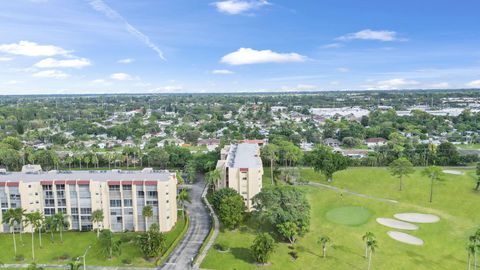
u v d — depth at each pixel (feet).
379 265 343.26
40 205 425.28
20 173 465.47
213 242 389.60
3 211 419.54
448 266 342.03
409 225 433.89
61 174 453.17
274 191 401.08
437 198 526.98
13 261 353.92
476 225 433.07
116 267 342.44
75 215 426.92
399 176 593.01
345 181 607.37
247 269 335.47
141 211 421.59
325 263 346.54
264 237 346.54
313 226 431.43
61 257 360.28
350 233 411.54
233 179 480.23
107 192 419.54
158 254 356.18
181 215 467.52
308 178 624.18
